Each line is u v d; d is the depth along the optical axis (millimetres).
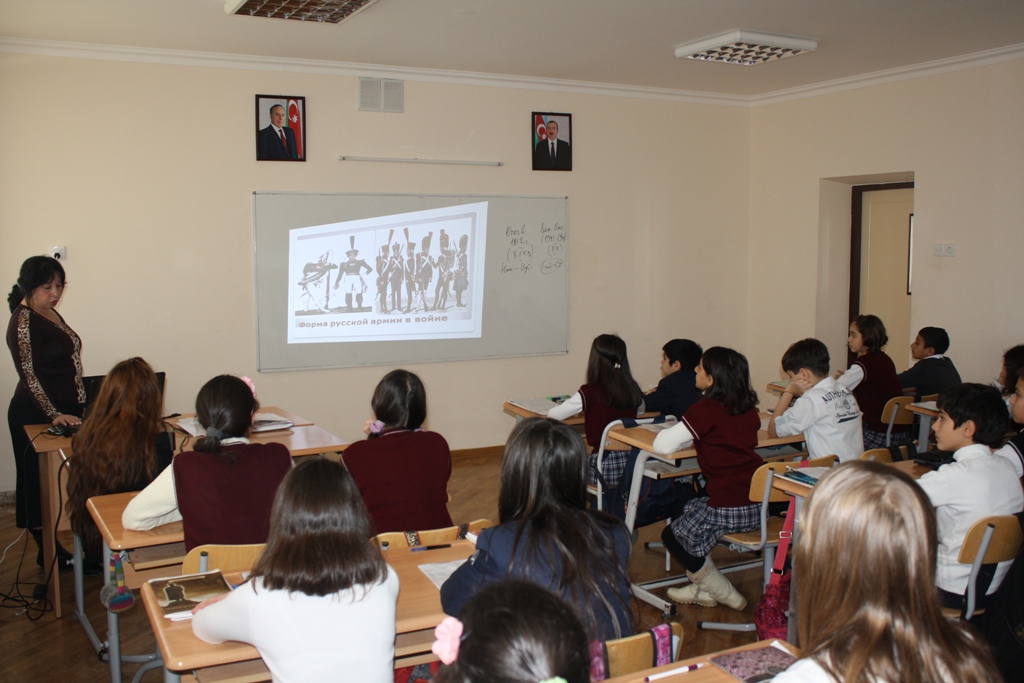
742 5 4156
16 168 4508
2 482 4605
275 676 1488
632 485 3346
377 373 5535
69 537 4133
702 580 3279
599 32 4605
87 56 4617
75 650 2951
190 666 1521
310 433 3459
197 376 5023
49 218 4602
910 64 5512
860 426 3389
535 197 5926
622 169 6238
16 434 3637
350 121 5312
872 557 1075
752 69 5629
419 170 5539
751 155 6719
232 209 5039
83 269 4695
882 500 1085
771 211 6594
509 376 5973
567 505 1615
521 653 871
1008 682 1948
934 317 5641
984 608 2289
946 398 2477
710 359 3066
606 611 1518
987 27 4625
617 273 6293
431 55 5074
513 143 5828
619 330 6340
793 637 2520
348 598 1496
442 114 5582
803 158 6336
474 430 5887
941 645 1065
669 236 6465
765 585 2955
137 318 4848
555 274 6047
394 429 2502
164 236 4883
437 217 5609
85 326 4723
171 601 1749
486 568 1564
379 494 2398
